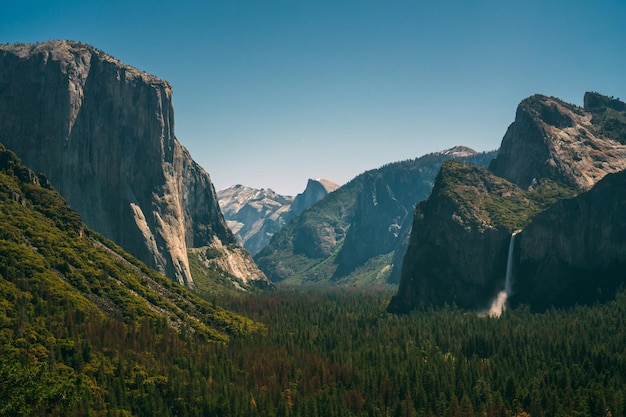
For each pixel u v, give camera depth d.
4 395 169.12
